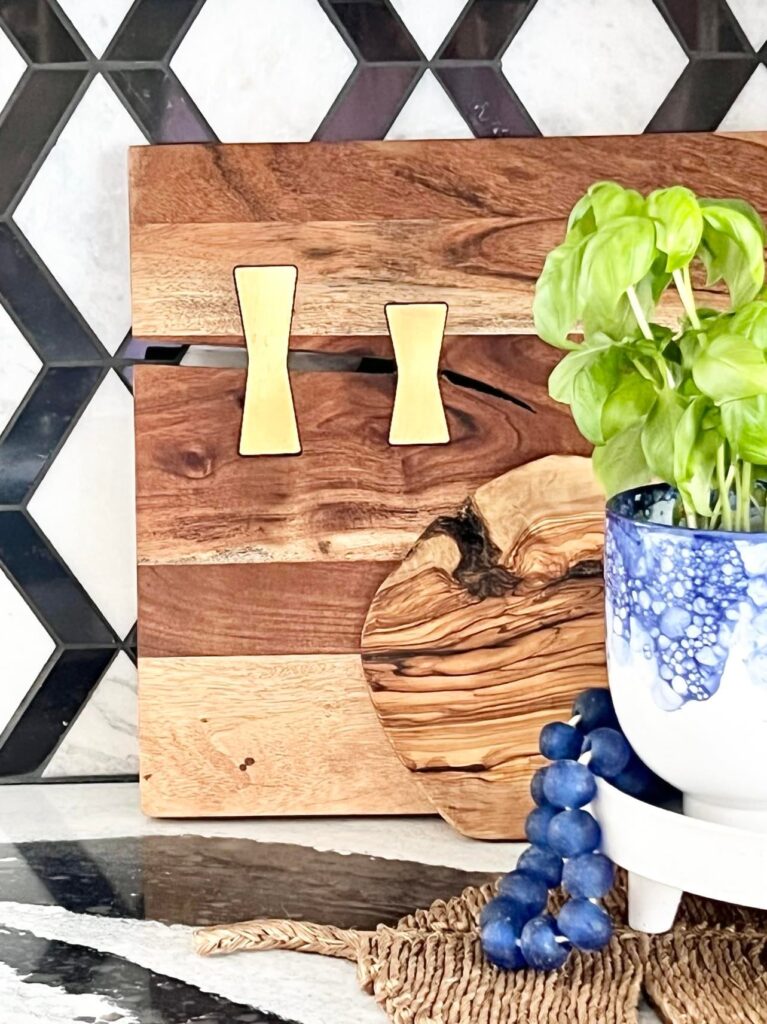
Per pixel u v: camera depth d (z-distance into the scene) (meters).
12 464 0.94
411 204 0.86
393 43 0.90
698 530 0.59
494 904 0.67
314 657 0.89
